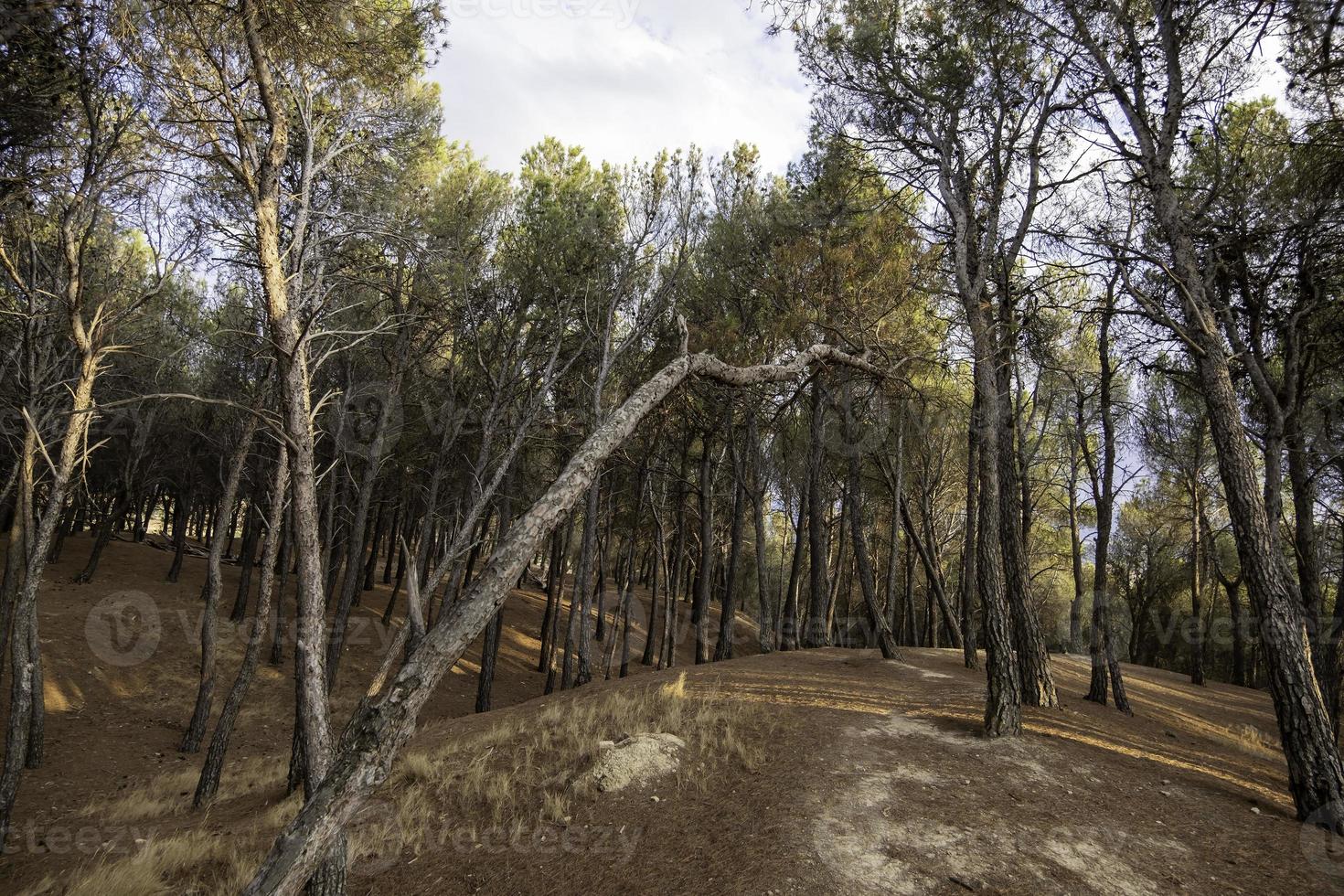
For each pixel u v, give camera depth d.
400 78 7.71
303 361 6.04
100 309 10.06
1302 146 10.07
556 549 27.28
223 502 13.83
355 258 10.51
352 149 9.71
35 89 8.30
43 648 18.19
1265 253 11.57
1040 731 9.74
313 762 5.11
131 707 16.94
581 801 7.91
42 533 9.38
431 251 10.01
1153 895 5.58
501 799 8.12
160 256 10.38
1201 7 8.16
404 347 17.95
